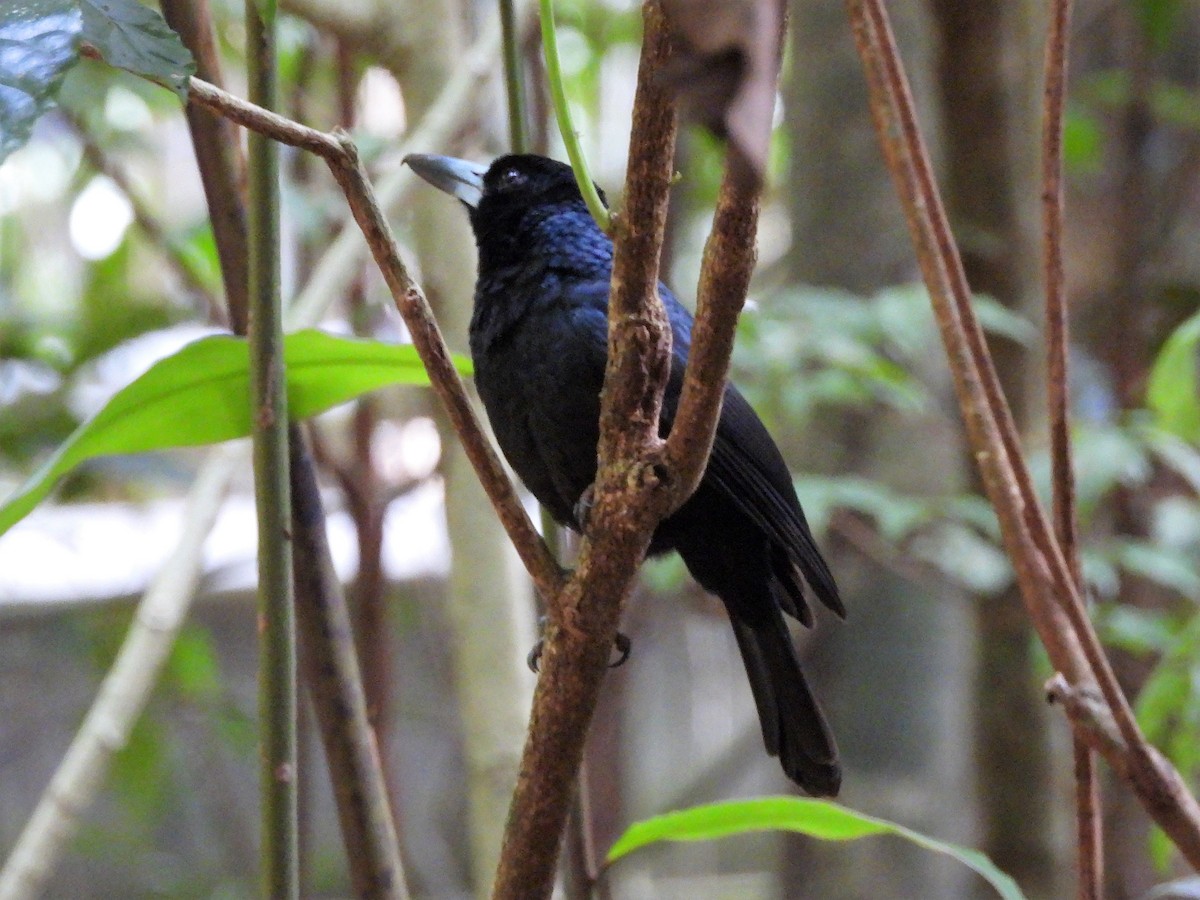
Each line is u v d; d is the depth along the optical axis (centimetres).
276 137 348
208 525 614
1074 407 1274
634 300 342
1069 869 859
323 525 448
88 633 1245
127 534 1334
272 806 386
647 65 311
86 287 1257
